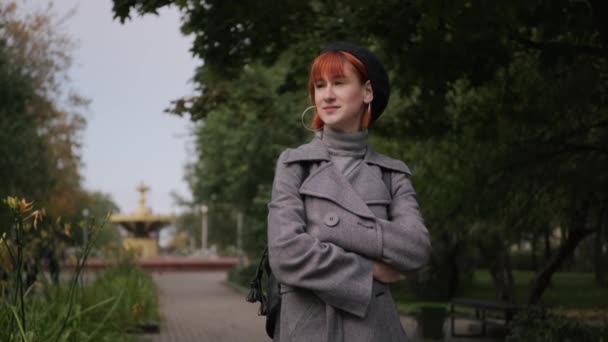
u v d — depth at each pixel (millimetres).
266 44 10023
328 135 2236
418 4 7168
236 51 9930
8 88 19344
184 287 35062
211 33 9445
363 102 2250
